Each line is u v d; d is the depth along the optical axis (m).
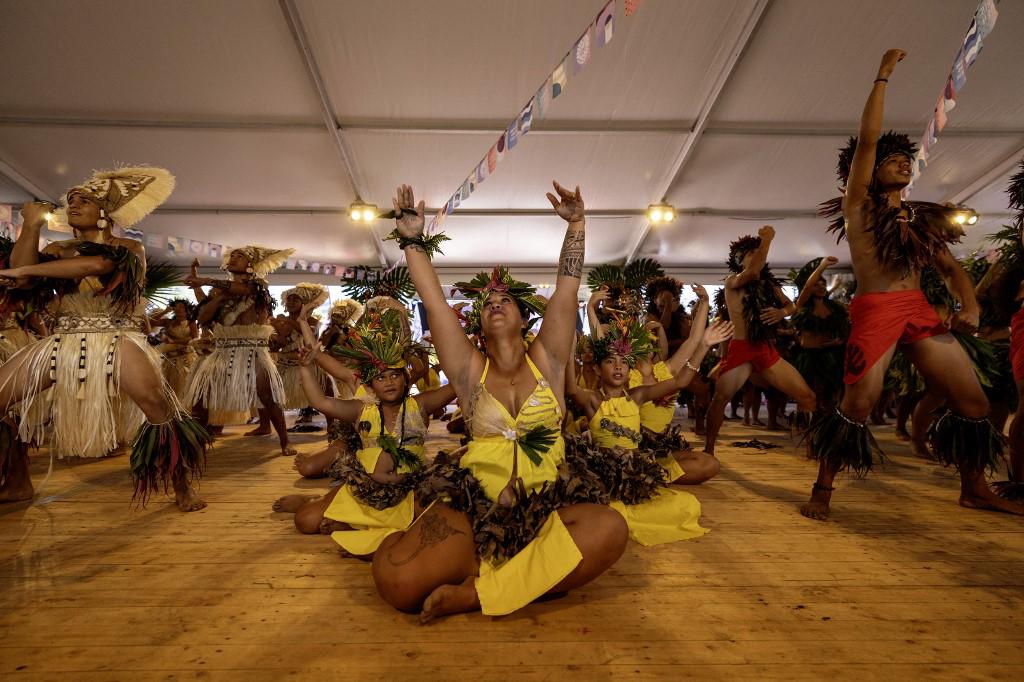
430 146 7.66
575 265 2.00
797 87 6.80
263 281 5.04
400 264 10.84
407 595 1.75
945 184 8.55
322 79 6.57
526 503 1.88
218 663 1.53
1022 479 2.97
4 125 6.88
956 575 2.08
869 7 5.80
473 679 1.45
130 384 2.81
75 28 5.84
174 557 2.33
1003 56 6.35
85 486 3.59
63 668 1.51
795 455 4.65
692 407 6.97
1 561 2.30
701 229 10.06
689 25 6.00
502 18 5.93
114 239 3.05
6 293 2.74
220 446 5.29
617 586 2.00
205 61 6.29
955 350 2.74
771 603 1.86
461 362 1.97
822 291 5.03
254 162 7.90
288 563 2.26
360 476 2.42
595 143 7.71
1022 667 1.49
